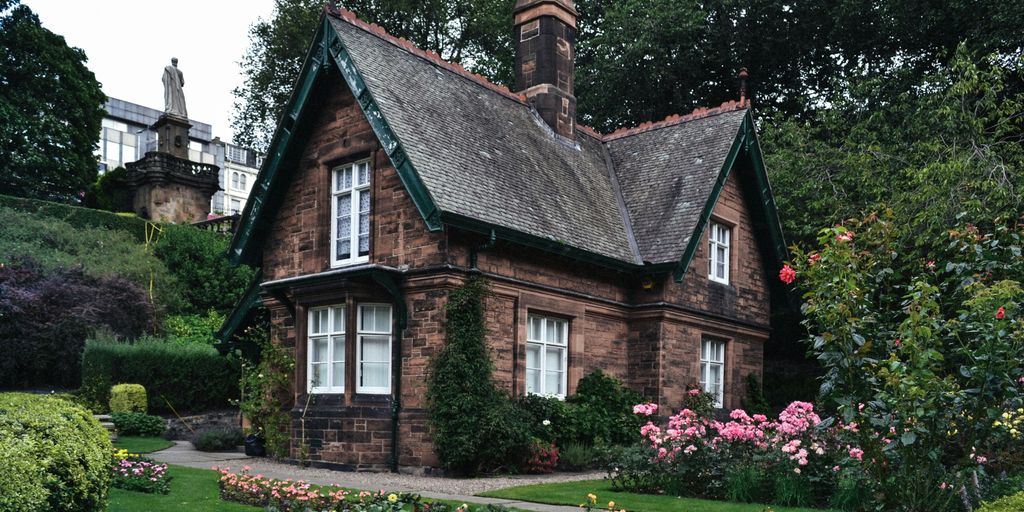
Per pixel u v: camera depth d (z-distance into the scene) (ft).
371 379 44.98
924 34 82.33
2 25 123.95
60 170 126.41
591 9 109.19
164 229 100.53
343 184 49.26
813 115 95.55
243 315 57.06
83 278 79.30
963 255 30.48
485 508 25.79
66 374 73.56
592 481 38.63
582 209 54.49
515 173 51.03
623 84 95.91
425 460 41.81
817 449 31.45
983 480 29.12
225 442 53.78
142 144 297.33
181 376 67.72
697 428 34.14
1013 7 72.23
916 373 24.35
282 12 109.19
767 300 66.54
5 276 75.05
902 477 26.25
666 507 29.53
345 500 27.32
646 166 63.41
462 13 110.93
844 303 26.17
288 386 49.57
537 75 63.31
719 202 60.39
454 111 51.57
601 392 50.21
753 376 63.21
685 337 55.83
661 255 53.36
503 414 41.86
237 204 298.15
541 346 48.57
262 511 27.86
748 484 31.63
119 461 35.32
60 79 129.80
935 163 55.11
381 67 48.44
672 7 89.71
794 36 94.22
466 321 42.16
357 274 42.80
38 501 17.98
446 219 40.93
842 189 68.44
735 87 102.12
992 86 65.36
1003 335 24.23
